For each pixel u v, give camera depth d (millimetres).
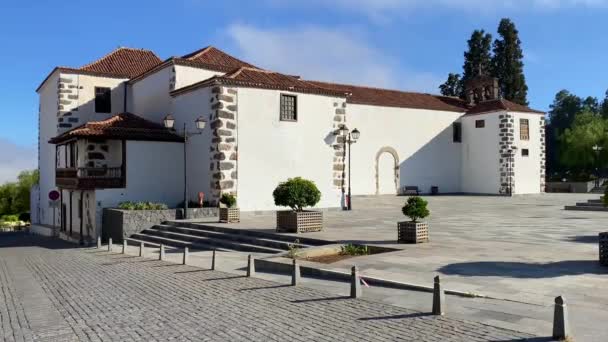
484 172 45625
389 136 42812
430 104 46219
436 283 8539
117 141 30203
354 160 40688
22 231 52500
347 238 17266
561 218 23812
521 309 8422
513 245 15031
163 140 29266
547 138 75250
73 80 35875
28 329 8875
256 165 27953
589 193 48594
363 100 41281
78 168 27594
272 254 16047
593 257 12812
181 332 8258
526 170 44938
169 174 29500
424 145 45094
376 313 8797
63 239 33719
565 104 85062
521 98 61594
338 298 10125
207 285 12422
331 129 30922
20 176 76250
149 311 9906
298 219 19156
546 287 9766
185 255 16406
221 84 26953
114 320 9297
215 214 26578
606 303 8594
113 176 28281
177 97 30672
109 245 22344
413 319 8289
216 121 26844
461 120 47750
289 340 7551
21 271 16750
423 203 15875
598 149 56344
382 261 13070
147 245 23156
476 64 65250
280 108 28953
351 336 7586
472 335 7285
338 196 30875
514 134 44062
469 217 24844
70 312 10141
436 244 15453
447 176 46562
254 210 27797
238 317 9055
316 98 30359
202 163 28219
